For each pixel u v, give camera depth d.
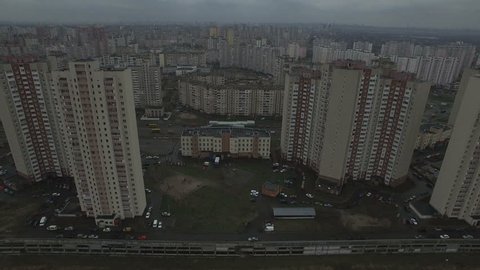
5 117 158.88
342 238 135.75
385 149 172.00
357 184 177.12
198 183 176.88
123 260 126.75
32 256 127.75
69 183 174.50
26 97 159.75
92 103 122.31
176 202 159.38
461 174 139.00
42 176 177.12
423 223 145.50
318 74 180.88
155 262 125.94
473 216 145.38
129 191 141.62
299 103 188.62
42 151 173.38
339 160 166.88
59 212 147.12
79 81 118.94
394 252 132.12
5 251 129.38
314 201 161.25
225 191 169.62
